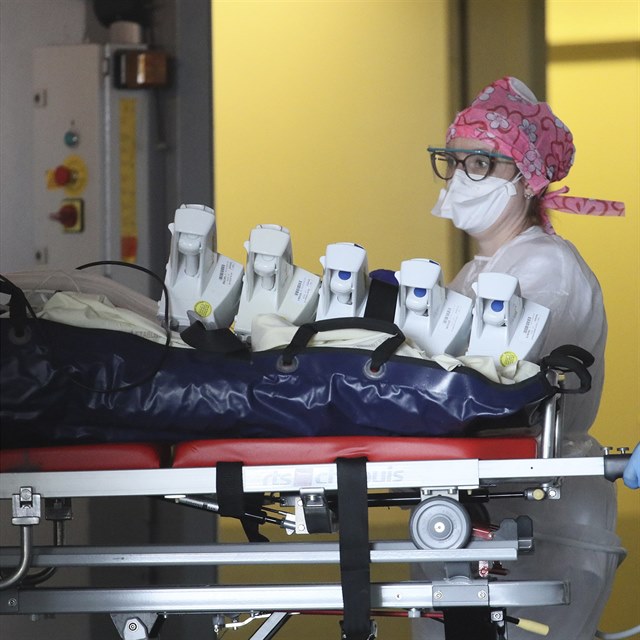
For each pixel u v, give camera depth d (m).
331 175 14.88
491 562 6.51
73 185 13.24
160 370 6.24
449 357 6.21
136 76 13.13
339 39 14.78
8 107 13.23
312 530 6.18
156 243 13.42
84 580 12.85
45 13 13.38
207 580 13.34
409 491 6.99
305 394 6.13
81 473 6.02
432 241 14.75
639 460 5.76
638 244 14.97
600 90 14.84
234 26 14.85
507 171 8.42
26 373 6.21
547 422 6.20
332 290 6.64
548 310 6.61
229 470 5.98
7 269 13.23
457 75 14.60
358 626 5.94
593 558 7.89
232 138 14.96
